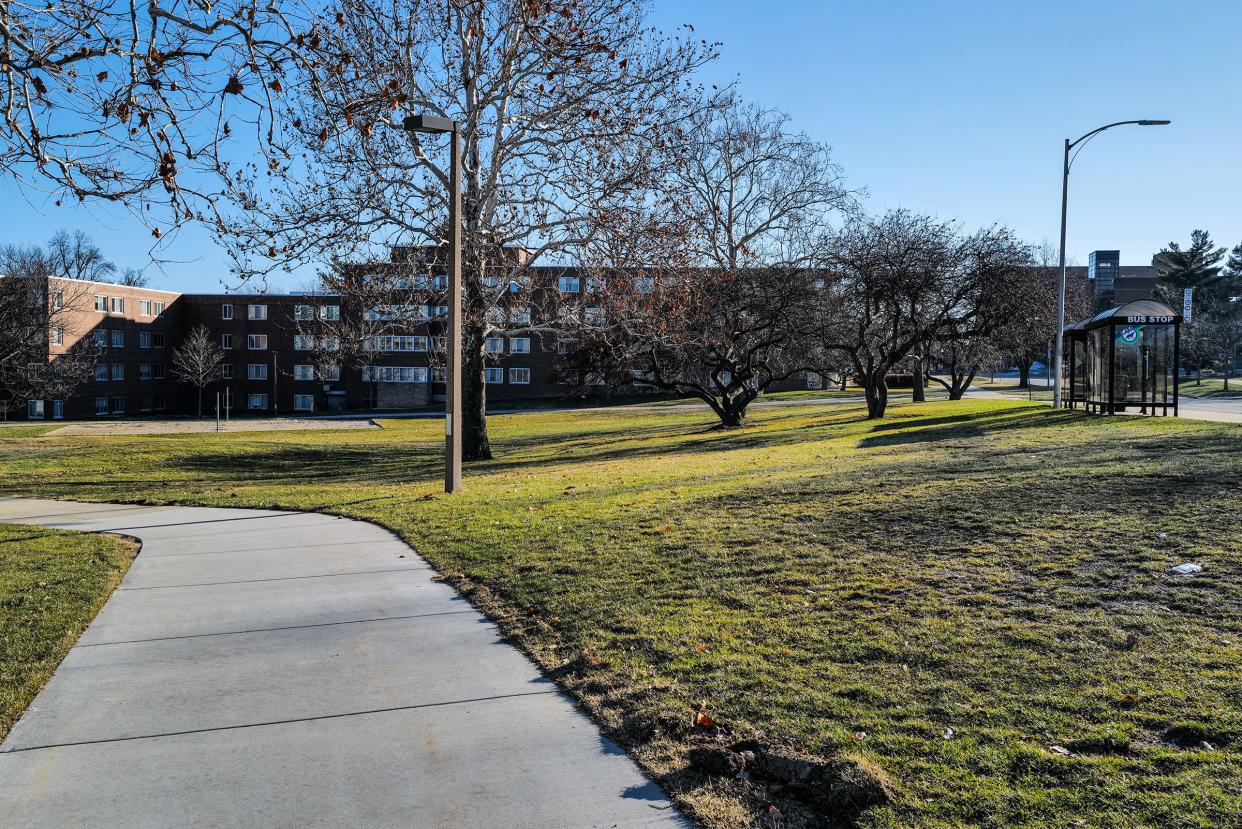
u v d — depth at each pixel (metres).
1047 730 4.47
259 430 49.97
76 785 4.46
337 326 28.30
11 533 13.02
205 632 7.25
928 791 3.95
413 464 27.78
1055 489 10.83
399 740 4.95
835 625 6.41
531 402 76.50
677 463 19.56
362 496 16.69
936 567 7.73
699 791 4.20
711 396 35.12
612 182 23.14
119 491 20.83
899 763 4.25
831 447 20.20
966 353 44.91
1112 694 4.82
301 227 21.88
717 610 7.04
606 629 6.80
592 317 26.20
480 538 10.78
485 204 24.02
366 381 82.31
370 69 18.64
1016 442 17.53
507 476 19.75
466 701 5.54
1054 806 3.75
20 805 4.25
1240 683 4.80
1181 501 9.49
